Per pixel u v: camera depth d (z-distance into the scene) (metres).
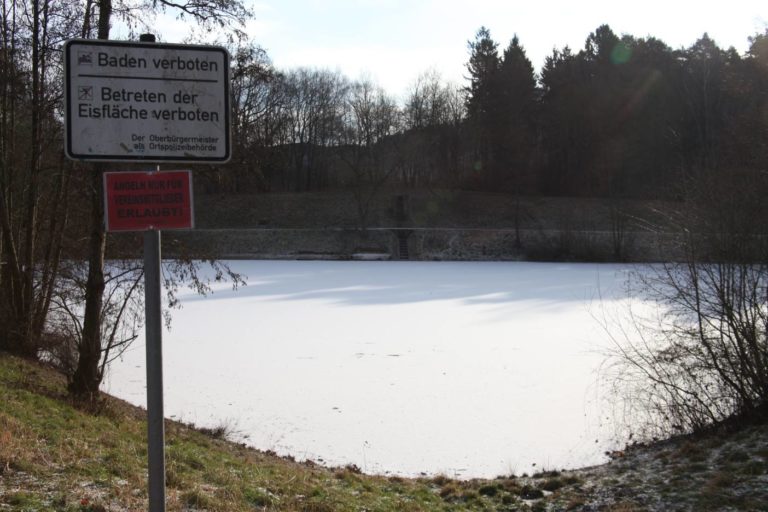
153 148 3.26
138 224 3.18
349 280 46.91
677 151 68.88
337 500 8.11
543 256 63.53
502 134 82.88
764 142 12.12
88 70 3.19
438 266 58.28
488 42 88.38
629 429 13.60
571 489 10.09
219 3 11.88
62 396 12.25
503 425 14.52
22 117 17.12
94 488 6.19
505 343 23.81
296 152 88.38
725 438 11.21
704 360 12.09
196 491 6.65
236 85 12.64
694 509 8.27
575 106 82.06
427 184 84.19
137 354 21.52
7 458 6.40
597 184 81.25
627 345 18.86
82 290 15.70
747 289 11.70
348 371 19.88
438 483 11.04
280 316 30.81
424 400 16.62
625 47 84.44
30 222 17.12
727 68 35.97
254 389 17.80
